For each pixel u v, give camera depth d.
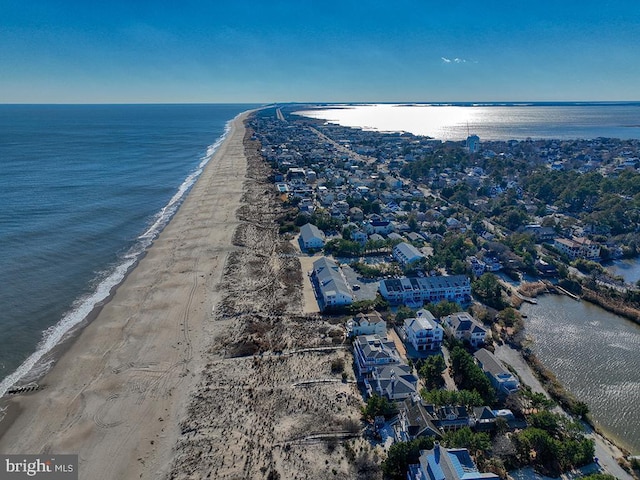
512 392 83.31
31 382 86.69
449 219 188.00
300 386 86.31
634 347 102.00
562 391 85.06
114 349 97.38
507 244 158.75
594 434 76.00
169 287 125.12
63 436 74.19
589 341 104.38
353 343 97.56
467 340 100.00
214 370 90.94
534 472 67.50
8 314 109.12
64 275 131.00
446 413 74.75
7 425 76.38
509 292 127.81
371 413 77.38
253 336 102.06
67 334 102.56
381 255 154.88
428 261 140.00
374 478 66.19
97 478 66.62
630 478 66.81
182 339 101.38
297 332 104.31
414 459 66.31
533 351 99.88
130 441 73.44
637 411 81.62
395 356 90.56
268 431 75.31
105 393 84.19
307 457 70.19
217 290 123.75
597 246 154.75
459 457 62.53
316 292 124.25
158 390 85.25
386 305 115.50
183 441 73.38
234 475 66.94
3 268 132.00
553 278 138.12
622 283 133.25
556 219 194.12
